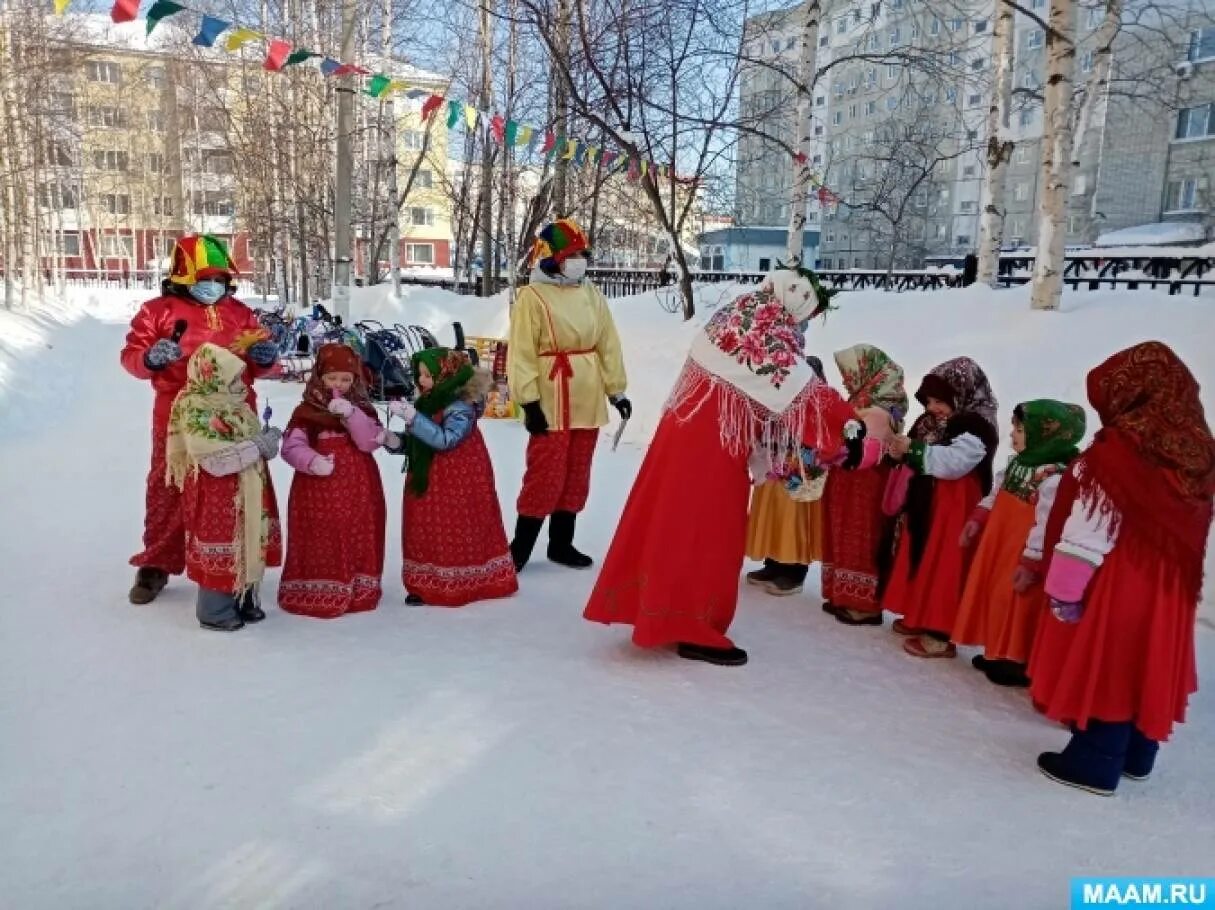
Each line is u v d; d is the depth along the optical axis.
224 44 6.06
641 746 2.89
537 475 4.68
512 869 2.24
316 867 2.23
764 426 3.45
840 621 4.14
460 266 25.09
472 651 3.64
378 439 3.97
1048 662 2.83
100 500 5.94
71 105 26.94
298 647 3.62
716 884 2.21
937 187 26.83
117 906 2.07
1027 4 17.78
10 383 10.05
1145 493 2.59
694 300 10.31
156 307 4.03
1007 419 6.01
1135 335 6.24
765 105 13.30
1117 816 2.60
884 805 2.60
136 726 2.92
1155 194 23.11
